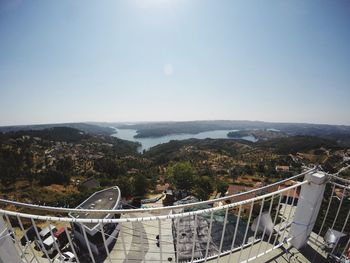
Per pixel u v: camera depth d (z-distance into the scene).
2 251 3.06
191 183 42.31
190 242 13.34
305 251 3.82
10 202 2.95
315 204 3.66
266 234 4.35
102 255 15.91
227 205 3.01
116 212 2.79
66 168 77.50
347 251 3.80
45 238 17.81
